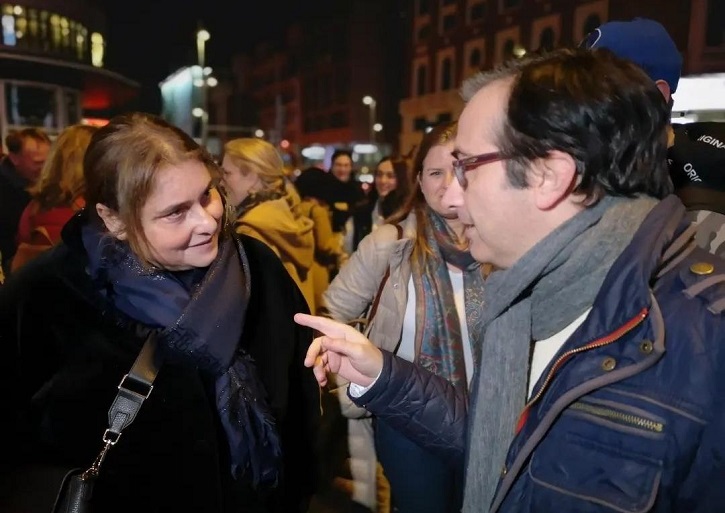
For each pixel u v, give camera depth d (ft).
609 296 2.36
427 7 57.00
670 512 2.23
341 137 103.55
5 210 9.30
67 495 3.01
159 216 3.17
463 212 2.95
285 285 4.23
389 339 5.18
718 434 2.12
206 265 3.46
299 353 4.26
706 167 3.54
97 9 54.65
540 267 2.51
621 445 2.23
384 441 5.20
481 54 46.70
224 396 3.51
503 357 2.83
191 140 3.36
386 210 14.58
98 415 3.27
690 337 2.20
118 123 3.27
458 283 5.21
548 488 2.38
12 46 43.27
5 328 3.21
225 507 3.61
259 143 7.84
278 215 7.63
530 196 2.50
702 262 2.38
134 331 3.33
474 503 2.92
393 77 92.99
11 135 9.50
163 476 3.38
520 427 2.62
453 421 3.56
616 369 2.28
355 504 6.57
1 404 3.16
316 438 4.39
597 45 3.60
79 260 3.34
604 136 2.30
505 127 2.44
